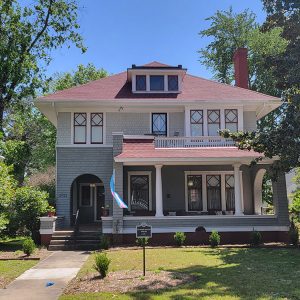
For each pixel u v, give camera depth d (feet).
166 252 55.62
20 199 69.41
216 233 63.10
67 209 79.46
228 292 30.96
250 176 84.53
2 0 77.46
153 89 87.35
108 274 39.11
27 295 32.94
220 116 84.12
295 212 84.69
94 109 83.51
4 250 62.28
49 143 147.02
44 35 85.05
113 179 70.03
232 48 138.31
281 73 61.16
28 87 83.56
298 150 57.72
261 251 56.24
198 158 70.08
